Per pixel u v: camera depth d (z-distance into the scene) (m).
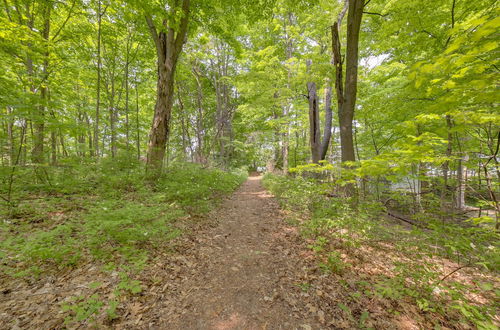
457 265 3.41
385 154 2.91
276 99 8.80
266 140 16.56
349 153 4.91
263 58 9.59
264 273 3.12
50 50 7.44
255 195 9.48
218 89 18.53
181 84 15.52
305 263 3.34
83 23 9.02
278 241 4.28
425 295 2.44
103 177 6.20
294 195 6.37
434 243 3.71
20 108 4.27
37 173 5.19
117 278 2.65
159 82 7.50
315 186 5.29
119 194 5.52
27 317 1.96
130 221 3.27
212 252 3.78
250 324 2.20
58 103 5.01
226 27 9.62
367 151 10.61
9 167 4.23
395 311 2.27
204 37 11.00
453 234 3.47
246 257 3.62
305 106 11.30
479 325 1.84
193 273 3.08
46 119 4.70
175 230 4.05
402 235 4.11
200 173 8.91
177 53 7.64
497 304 2.42
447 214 4.08
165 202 5.58
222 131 18.98
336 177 4.47
